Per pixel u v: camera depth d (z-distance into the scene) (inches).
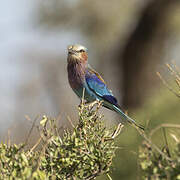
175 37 1128.8
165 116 615.2
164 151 221.5
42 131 241.6
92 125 266.7
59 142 249.4
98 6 1186.6
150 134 216.8
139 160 223.0
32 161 230.7
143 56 1130.0
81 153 249.0
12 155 238.7
